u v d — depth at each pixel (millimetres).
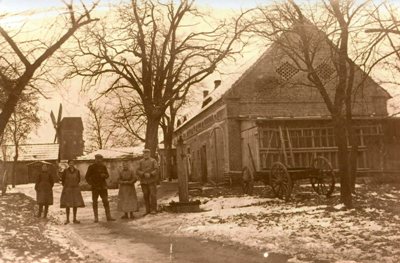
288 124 25469
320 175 18016
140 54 25047
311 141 25656
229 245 9141
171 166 43688
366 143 26312
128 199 15305
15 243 8500
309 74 15156
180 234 11039
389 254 7301
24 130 33500
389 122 26375
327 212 12914
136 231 12086
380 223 10523
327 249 8031
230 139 28297
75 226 13648
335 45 13734
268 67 29078
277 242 8969
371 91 28688
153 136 25109
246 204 17188
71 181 14555
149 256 8414
